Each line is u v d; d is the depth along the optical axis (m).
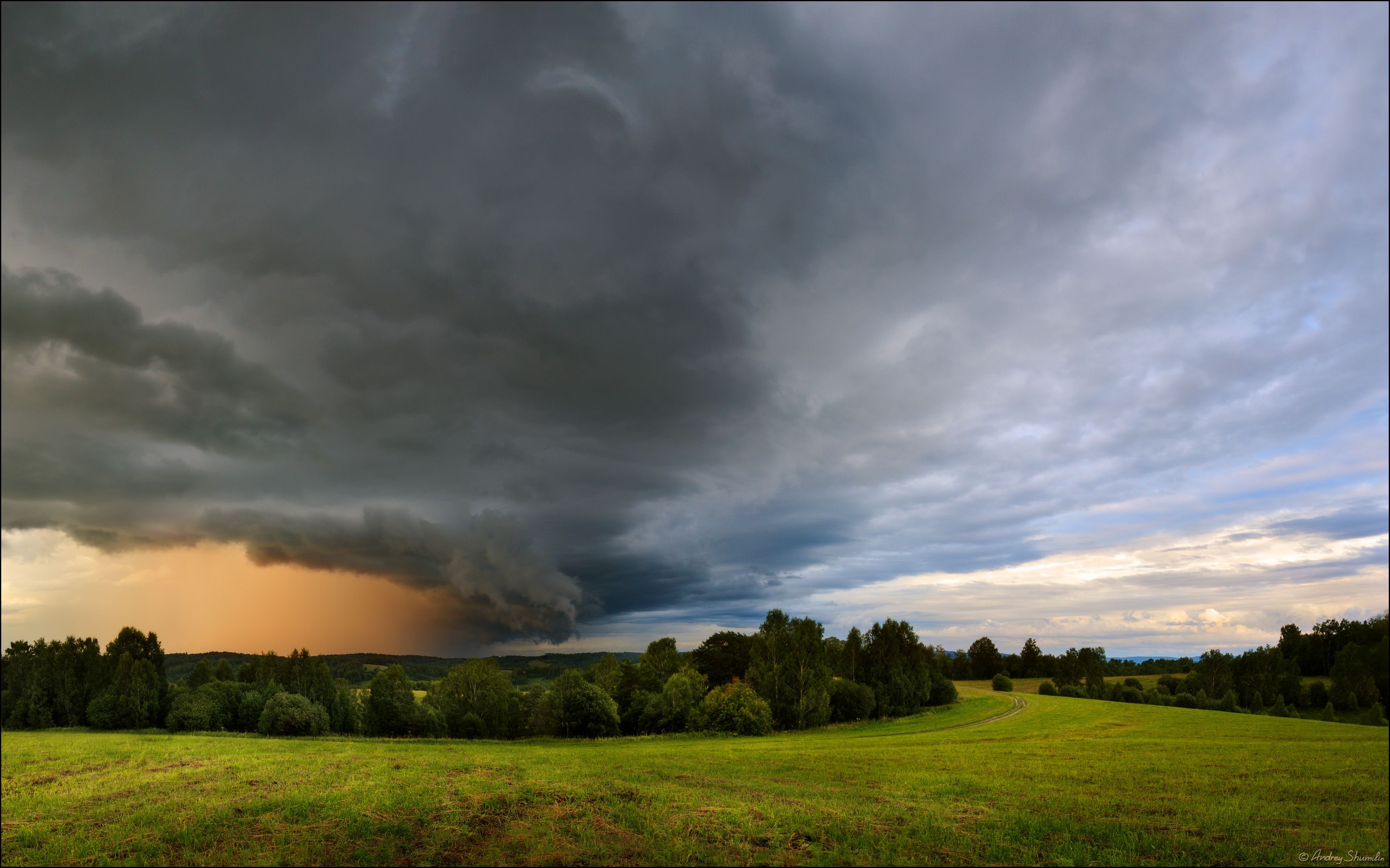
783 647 72.62
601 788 20.03
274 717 62.72
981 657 158.00
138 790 21.34
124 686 77.69
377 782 21.28
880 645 90.12
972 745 46.75
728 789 22.25
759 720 63.22
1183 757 37.03
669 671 93.31
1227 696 94.38
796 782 25.77
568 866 13.05
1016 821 17.83
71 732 69.50
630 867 13.08
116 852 14.02
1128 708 87.81
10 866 13.66
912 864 13.72
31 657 83.25
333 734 69.81
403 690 75.56
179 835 15.05
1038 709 86.62
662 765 30.58
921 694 89.38
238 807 17.39
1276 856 15.95
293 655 80.75
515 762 30.02
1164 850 15.83
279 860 13.31
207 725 70.50
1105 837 16.91
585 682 71.44
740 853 13.91
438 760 29.98
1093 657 128.25
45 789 22.55
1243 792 25.00
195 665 86.88
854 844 14.84
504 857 13.52
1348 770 31.95
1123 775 29.45
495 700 77.69
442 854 13.73
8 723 79.31
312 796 18.72
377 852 13.80
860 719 78.75
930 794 23.20
